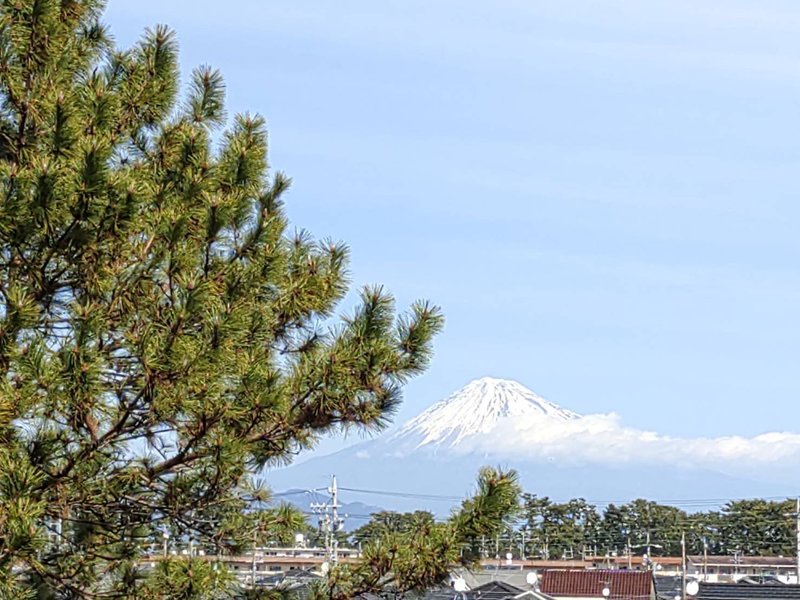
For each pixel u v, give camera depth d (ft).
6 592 45.50
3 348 47.11
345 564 55.77
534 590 210.18
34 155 52.19
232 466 52.01
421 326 56.54
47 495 50.37
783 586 202.39
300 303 59.47
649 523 479.41
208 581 52.60
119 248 52.95
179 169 57.52
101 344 51.75
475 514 53.11
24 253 51.11
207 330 49.75
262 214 57.62
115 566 55.31
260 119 62.44
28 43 54.54
